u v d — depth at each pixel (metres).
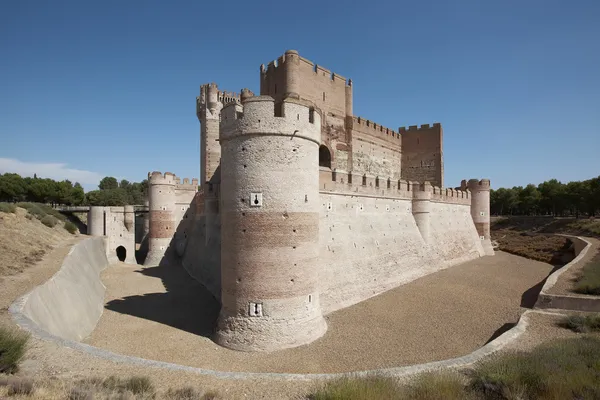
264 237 19.52
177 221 50.91
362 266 29.78
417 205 40.06
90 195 96.88
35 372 11.27
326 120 36.12
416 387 11.22
